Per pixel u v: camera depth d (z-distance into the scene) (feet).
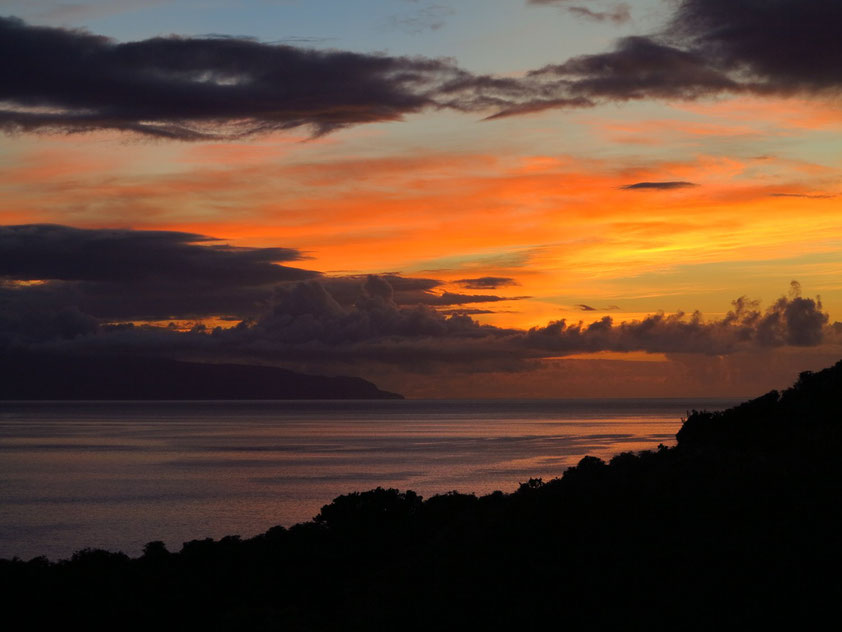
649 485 102.53
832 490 92.22
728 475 102.22
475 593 84.84
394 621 84.07
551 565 86.43
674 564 80.89
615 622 73.05
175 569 132.98
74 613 112.47
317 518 169.07
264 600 118.83
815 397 160.86
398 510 166.20
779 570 76.02
